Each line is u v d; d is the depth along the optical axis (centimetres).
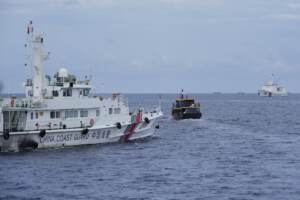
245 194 8412
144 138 15075
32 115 12106
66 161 11088
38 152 12025
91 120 12988
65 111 12556
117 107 13588
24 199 8038
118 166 10725
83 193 8419
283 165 10931
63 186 8875
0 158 11269
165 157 12000
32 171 10062
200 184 9088
